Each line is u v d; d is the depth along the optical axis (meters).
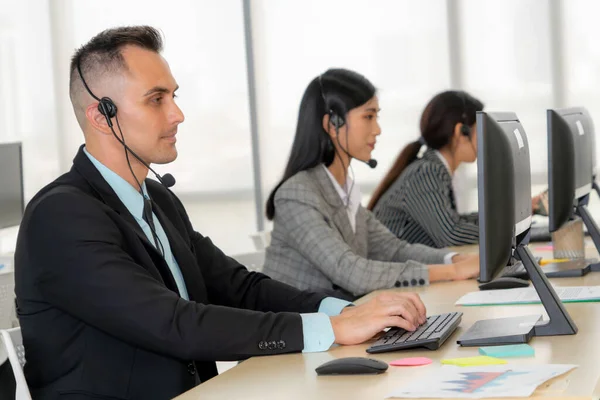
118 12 7.71
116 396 2.03
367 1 7.62
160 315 1.97
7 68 7.52
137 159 2.25
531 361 1.79
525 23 7.30
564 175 2.89
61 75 7.54
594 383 1.57
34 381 2.09
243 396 1.71
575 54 7.19
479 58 7.41
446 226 4.03
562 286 2.79
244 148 8.00
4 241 6.71
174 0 7.89
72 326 2.05
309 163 3.30
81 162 2.22
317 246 3.09
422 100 7.55
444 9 7.47
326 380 1.78
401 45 7.57
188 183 8.09
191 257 2.38
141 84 2.22
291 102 7.85
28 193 7.52
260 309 2.54
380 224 3.69
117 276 1.98
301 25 7.77
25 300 2.07
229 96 7.96
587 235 4.31
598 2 7.10
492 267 1.95
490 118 1.97
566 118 2.99
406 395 1.57
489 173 1.93
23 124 7.53
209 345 1.98
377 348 2.00
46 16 7.53
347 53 7.68
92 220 2.03
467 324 2.26
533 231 4.21
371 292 3.02
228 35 7.91
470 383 1.61
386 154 7.62
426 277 3.07
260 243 4.46
